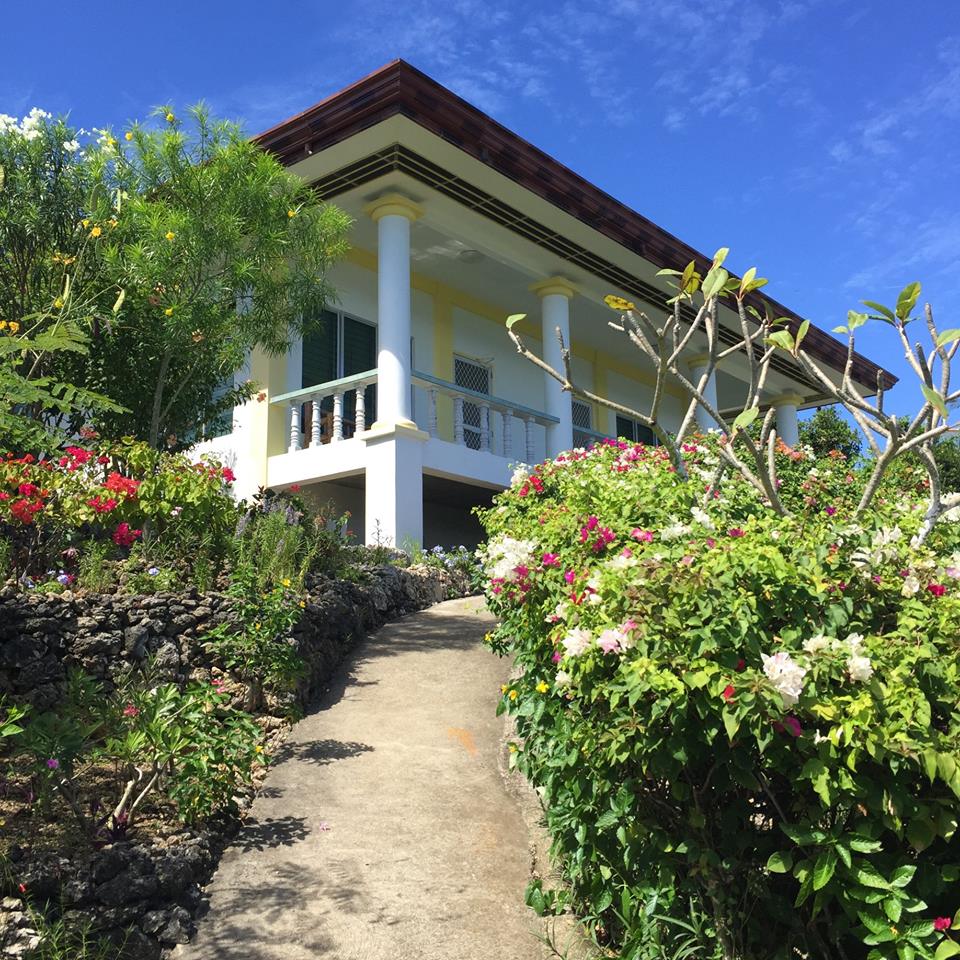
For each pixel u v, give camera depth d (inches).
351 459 465.7
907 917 105.8
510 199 502.0
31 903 143.6
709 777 120.1
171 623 248.5
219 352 382.6
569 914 156.9
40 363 350.0
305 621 274.4
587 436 677.3
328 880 164.9
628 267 589.0
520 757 177.5
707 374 161.3
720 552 127.1
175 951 145.0
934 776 102.1
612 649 119.3
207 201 373.7
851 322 150.1
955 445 760.3
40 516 264.7
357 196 488.4
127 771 189.8
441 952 145.7
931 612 123.4
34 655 227.6
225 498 305.3
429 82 425.1
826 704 108.7
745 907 121.0
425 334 598.5
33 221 361.7
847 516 197.5
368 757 220.2
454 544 605.3
